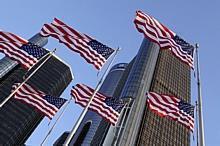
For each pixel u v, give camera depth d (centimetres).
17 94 3984
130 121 14325
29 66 3928
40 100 3978
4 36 4012
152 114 15788
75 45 3575
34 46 4103
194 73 2986
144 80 17612
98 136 15788
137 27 3100
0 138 18250
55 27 3681
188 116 3144
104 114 3641
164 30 3177
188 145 16350
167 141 15250
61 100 4031
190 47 3184
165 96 3256
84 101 3662
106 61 3556
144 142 14038
